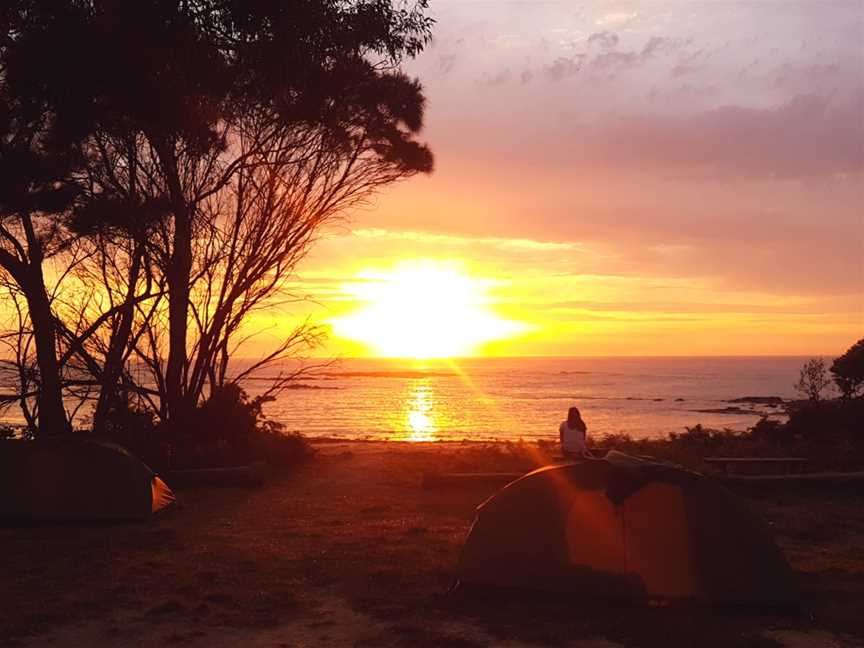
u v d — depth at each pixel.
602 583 7.63
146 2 10.34
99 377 18.19
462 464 17.20
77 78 10.62
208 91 12.19
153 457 16.44
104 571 8.90
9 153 11.62
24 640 6.70
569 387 124.00
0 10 10.38
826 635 6.86
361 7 13.38
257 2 10.55
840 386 24.34
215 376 20.22
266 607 7.54
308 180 19.50
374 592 8.02
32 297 17.42
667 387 123.88
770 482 14.55
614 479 7.75
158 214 15.98
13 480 11.81
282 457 18.84
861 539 10.68
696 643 6.56
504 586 7.84
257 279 19.72
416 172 20.38
